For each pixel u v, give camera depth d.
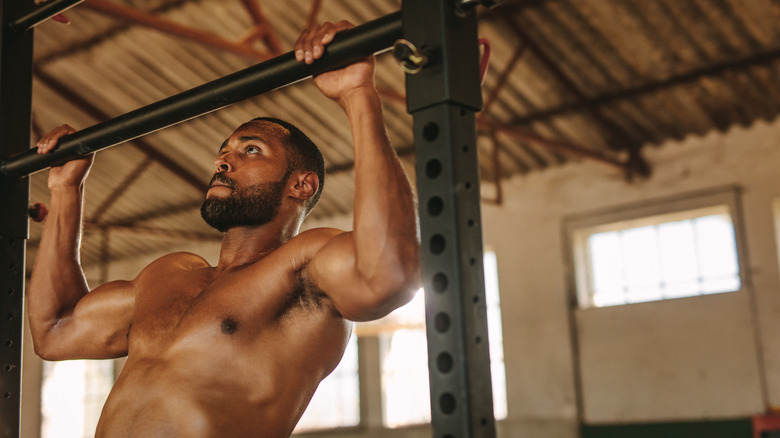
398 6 7.57
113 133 1.61
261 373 1.39
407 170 9.42
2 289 1.83
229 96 1.43
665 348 8.21
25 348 12.91
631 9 6.98
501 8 7.23
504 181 9.45
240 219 1.56
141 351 1.50
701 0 6.74
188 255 1.73
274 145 1.60
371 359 10.16
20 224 1.88
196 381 1.37
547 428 8.83
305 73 1.35
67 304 1.79
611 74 7.69
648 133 8.25
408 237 1.25
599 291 8.79
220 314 1.42
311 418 10.65
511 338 9.19
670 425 8.08
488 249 9.56
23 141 1.94
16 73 1.95
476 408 1.06
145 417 1.36
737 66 7.25
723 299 7.90
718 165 8.00
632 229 8.64
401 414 9.92
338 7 7.77
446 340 1.08
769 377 7.61
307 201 1.65
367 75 1.31
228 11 8.20
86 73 9.54
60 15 1.89
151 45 8.87
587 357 8.72
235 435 1.35
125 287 1.69
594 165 8.80
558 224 9.01
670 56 7.36
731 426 7.73
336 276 1.33
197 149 10.16
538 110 8.36
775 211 7.72
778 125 7.70
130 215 11.73
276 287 1.42
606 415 8.52
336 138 9.44
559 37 7.41
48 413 13.08
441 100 1.13
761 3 6.63
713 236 8.09
